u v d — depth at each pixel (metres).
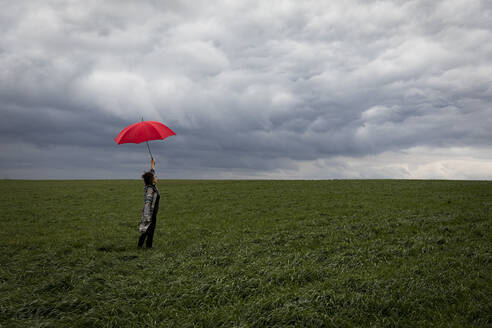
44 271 7.62
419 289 5.91
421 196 19.86
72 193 27.72
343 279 6.43
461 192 20.72
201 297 5.95
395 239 10.04
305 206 18.28
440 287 5.98
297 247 9.83
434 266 7.18
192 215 17.39
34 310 5.45
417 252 8.56
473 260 7.62
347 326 4.80
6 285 6.62
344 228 11.98
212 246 10.22
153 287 6.54
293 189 27.94
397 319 4.98
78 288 6.27
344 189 26.14
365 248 9.06
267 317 4.95
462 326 4.73
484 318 4.98
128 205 21.39
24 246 10.65
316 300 5.39
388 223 12.27
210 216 16.73
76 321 4.99
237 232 12.44
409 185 27.14
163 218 16.78
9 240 11.47
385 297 5.54
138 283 6.82
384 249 8.88
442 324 4.82
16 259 8.74
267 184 33.44
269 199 22.36
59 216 17.42
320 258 8.43
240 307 5.46
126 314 5.28
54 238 11.91
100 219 16.53
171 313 5.38
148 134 8.42
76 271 7.45
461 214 13.17
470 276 6.61
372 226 12.01
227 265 8.23
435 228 11.19
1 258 8.88
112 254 9.43
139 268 8.15
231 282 6.48
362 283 6.09
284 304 5.32
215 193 26.95
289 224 13.48
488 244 8.97
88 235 12.52
